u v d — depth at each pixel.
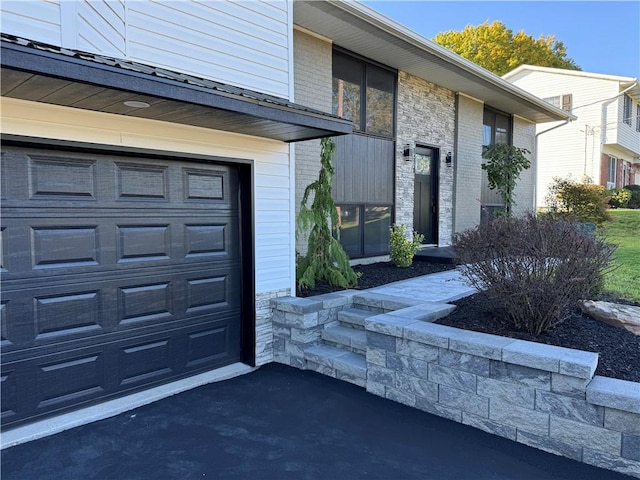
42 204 3.15
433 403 3.41
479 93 10.21
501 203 12.32
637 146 21.91
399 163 8.62
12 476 2.59
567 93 19.17
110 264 3.53
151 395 3.70
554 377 2.80
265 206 4.57
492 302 4.03
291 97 4.84
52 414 3.23
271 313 4.68
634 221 14.52
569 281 3.35
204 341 4.24
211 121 3.62
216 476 2.62
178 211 3.98
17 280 3.05
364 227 7.95
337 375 4.14
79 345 3.36
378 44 7.12
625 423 2.56
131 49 3.47
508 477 2.60
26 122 2.95
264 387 3.96
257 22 4.46
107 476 2.61
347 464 2.75
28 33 2.72
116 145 3.40
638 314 3.73
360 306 4.92
